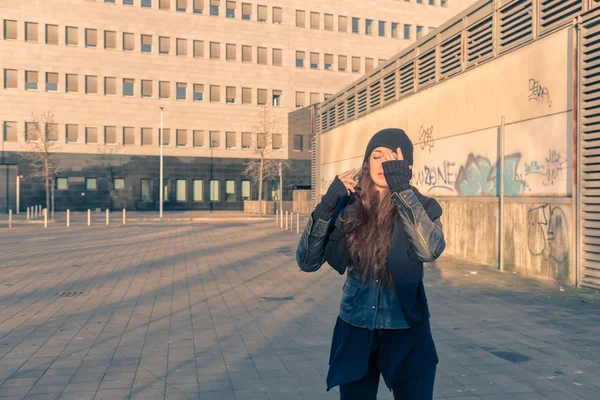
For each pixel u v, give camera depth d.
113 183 53.53
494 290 9.23
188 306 7.98
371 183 2.22
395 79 18.22
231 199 57.38
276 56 58.03
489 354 5.49
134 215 46.16
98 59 52.56
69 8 51.53
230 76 56.75
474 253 13.24
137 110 53.97
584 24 9.34
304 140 55.88
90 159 52.59
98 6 52.38
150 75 54.25
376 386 2.26
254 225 30.12
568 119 9.95
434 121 15.40
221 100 56.59
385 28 60.78
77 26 51.88
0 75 49.69
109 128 53.34
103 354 5.48
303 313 7.48
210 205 56.66
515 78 11.62
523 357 5.38
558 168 10.23
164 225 30.12
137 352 5.55
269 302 8.30
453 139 14.34
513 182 11.70
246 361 5.24
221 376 4.80
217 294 8.99
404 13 61.00
